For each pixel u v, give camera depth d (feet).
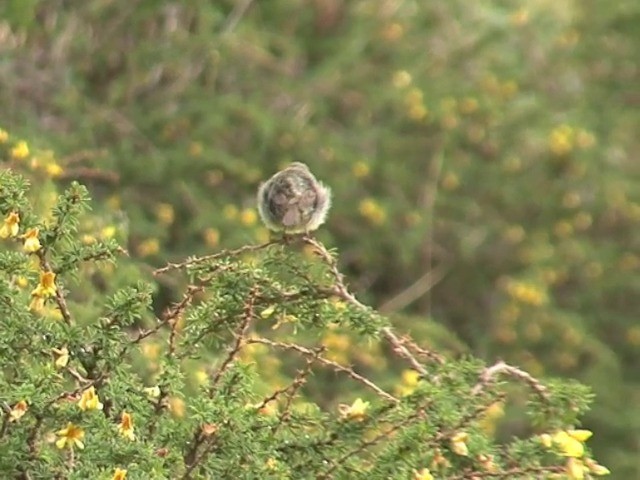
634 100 45.24
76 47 35.76
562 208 42.98
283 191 21.24
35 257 17.60
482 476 15.40
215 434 15.23
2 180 15.81
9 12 32.30
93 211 28.35
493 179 42.24
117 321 15.52
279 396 19.10
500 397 15.92
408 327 30.81
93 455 14.79
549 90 44.88
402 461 15.55
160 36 37.60
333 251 17.95
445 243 41.86
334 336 28.43
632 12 44.80
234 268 16.80
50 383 14.78
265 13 40.75
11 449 14.93
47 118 34.50
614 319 42.75
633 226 43.93
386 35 41.68
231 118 38.06
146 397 15.65
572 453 15.58
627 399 38.68
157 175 34.86
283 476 15.29
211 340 16.94
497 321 39.93
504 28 42.96
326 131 40.11
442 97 40.50
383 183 40.52
